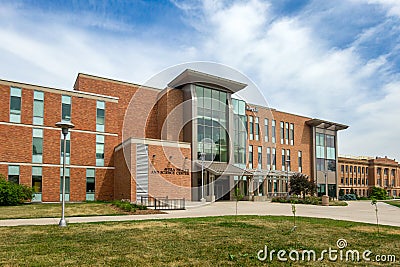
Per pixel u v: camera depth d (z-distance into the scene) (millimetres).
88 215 15719
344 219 14844
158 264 6273
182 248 7707
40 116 27031
